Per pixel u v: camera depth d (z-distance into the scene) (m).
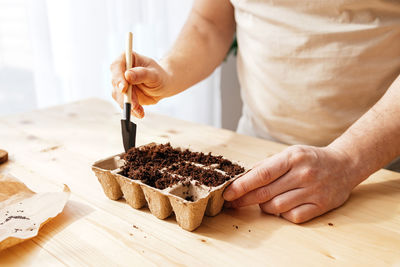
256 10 0.83
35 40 1.36
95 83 1.55
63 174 0.73
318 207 0.60
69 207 0.63
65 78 1.49
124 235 0.57
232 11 0.95
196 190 0.60
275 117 0.89
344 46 0.76
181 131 0.92
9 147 0.83
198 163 0.66
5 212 0.60
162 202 0.59
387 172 0.73
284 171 0.61
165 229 0.58
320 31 0.77
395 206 0.63
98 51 1.52
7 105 1.44
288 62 0.82
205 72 0.93
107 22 1.51
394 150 0.65
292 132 0.89
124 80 0.70
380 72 0.76
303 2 0.77
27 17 1.35
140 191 0.61
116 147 0.84
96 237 0.57
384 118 0.65
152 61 0.79
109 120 1.00
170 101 1.86
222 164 0.66
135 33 1.62
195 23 0.93
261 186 0.61
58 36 1.42
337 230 0.58
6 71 1.40
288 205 0.60
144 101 0.81
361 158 0.64
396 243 0.56
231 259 0.53
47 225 0.59
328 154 0.64
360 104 0.80
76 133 0.91
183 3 1.67
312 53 0.79
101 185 0.65
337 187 0.62
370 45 0.75
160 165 0.65
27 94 1.46
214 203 0.60
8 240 0.53
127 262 0.52
